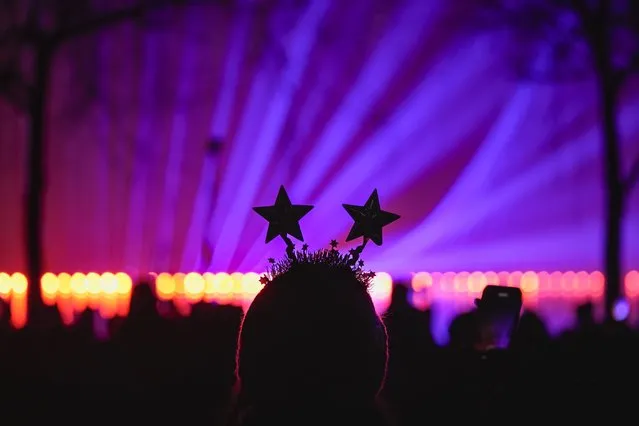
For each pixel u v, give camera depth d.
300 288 4.45
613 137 27.94
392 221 5.00
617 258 27.77
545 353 14.83
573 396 13.67
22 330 19.39
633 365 14.86
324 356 4.36
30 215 27.39
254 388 4.43
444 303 39.44
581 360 14.95
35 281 27.09
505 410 12.02
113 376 17.06
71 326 20.42
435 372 14.56
